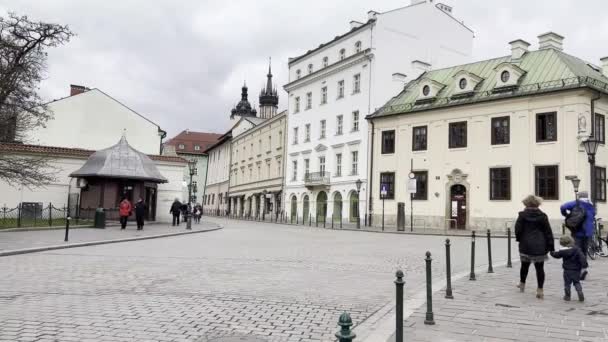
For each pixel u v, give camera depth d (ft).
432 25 165.37
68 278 37.09
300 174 183.83
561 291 33.45
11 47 83.51
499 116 119.14
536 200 31.83
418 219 133.39
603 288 34.81
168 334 21.88
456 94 129.39
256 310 27.02
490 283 36.68
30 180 102.22
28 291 31.68
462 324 24.17
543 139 111.65
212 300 29.45
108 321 23.98
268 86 359.87
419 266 48.08
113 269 42.29
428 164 132.67
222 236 90.74
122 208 99.04
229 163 270.46
